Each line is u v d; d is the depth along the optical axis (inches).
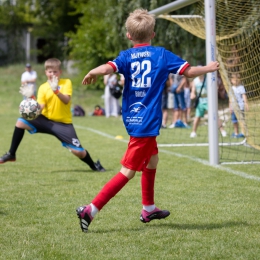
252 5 530.6
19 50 2445.9
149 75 268.7
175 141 766.5
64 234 270.1
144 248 244.4
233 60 609.3
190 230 275.1
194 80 817.5
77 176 456.4
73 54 1894.7
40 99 466.0
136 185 407.8
